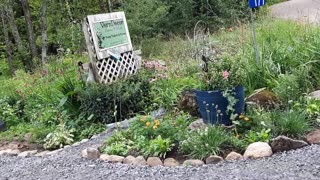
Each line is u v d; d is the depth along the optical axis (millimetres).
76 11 12562
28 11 11891
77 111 5965
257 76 5238
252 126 4172
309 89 4992
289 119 3988
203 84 4359
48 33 12703
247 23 9844
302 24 7719
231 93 4215
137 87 5973
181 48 8883
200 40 7281
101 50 6656
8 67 12516
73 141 5332
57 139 5250
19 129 5945
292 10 12008
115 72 6898
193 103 5059
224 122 4316
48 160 4449
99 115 5730
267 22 9352
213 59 4934
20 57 12266
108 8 12008
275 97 4699
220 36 8797
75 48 10406
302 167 3297
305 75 4984
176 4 11758
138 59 7367
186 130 4285
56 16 12641
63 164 4203
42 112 6227
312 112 4266
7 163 4566
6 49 12117
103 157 4164
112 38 6918
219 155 3781
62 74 7410
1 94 7672
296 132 3908
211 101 4258
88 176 3744
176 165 3779
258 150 3697
